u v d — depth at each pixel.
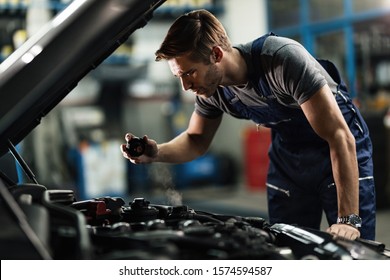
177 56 1.48
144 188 7.47
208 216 1.32
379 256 1.13
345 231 1.35
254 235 1.10
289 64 1.59
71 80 1.41
